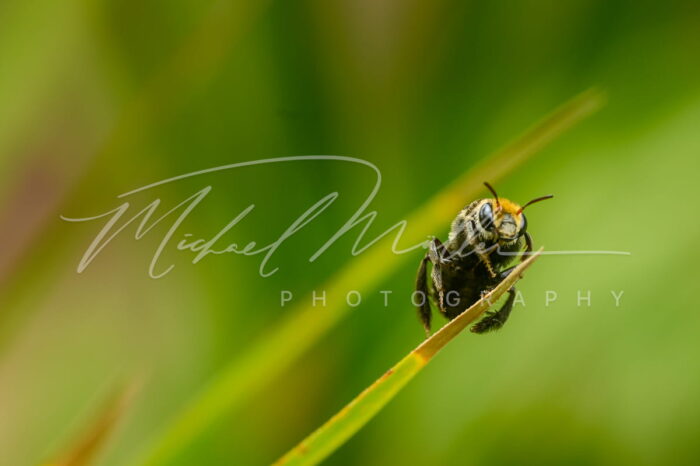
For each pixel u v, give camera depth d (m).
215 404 0.12
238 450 0.13
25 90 0.13
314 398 0.13
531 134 0.12
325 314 0.12
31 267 0.12
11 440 0.13
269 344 0.12
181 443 0.12
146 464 0.12
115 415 0.11
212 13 0.13
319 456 0.11
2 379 0.13
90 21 0.13
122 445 0.13
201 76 0.13
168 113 0.13
